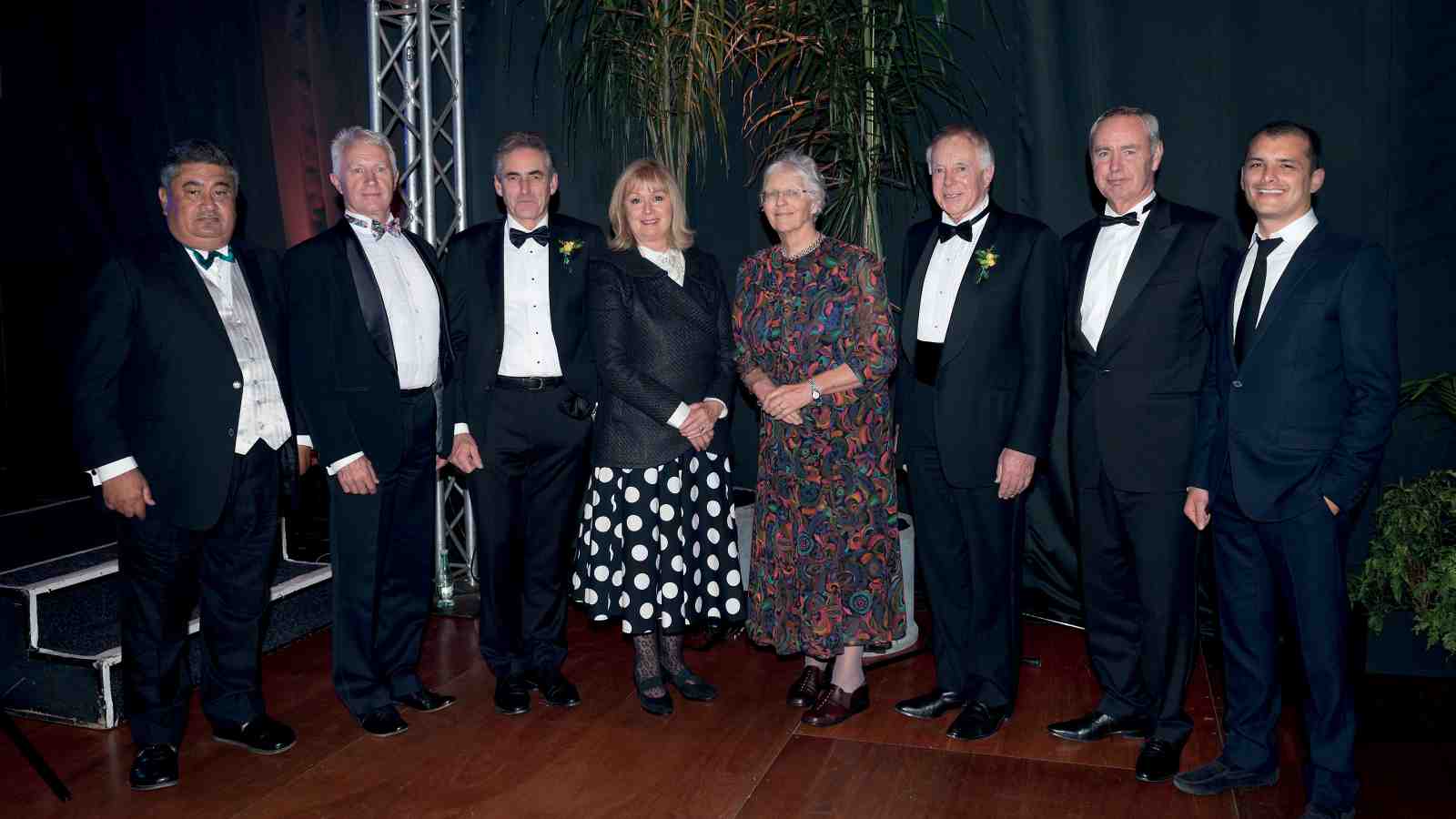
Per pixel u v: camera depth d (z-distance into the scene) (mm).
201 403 2744
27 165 5379
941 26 3971
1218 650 3729
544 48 4434
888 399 3109
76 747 3066
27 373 5535
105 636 3406
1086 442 2908
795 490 3064
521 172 3115
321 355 2939
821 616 3059
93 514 4535
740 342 3186
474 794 2754
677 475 3135
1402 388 3250
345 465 2951
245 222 5008
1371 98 3490
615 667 3678
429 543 3283
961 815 2615
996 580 3027
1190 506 2723
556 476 3244
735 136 4230
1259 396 2498
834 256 3008
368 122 4715
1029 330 2889
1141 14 3744
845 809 2652
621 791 2764
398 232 3117
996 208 3006
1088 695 3381
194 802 2729
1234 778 2717
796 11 3506
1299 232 2510
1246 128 3662
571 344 3164
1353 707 2529
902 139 3688
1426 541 2984
